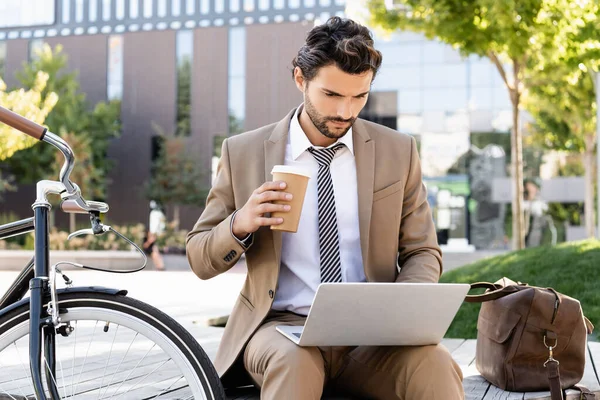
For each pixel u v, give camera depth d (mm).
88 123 29609
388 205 2324
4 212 32844
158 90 32656
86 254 16406
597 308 5441
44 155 27594
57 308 1763
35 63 28891
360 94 2121
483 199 29266
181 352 1777
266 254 2242
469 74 29344
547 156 28719
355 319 1848
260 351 2035
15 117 1767
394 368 2037
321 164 2326
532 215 28812
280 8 32312
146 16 33000
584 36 8922
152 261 17469
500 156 29141
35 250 1800
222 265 2164
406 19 10680
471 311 5668
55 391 1745
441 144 29656
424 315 1887
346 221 2318
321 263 2270
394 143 2387
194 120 32531
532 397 2631
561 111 16625
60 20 33344
